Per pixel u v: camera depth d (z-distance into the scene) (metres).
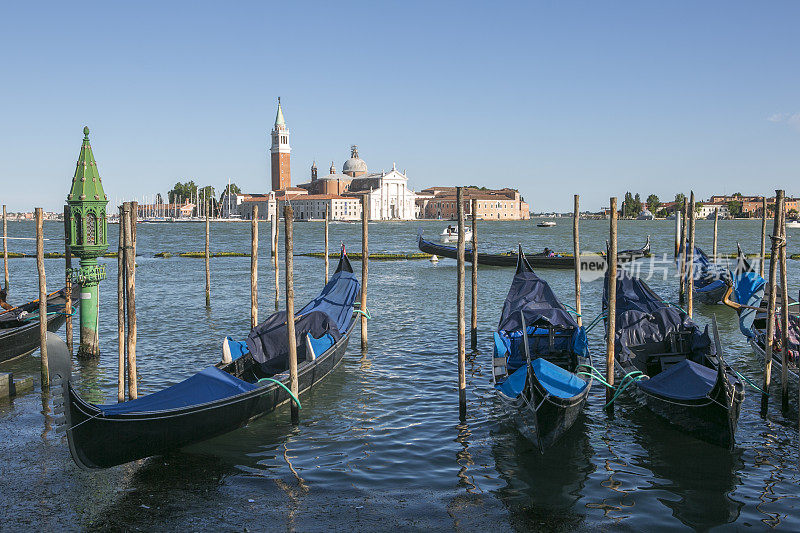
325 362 18.22
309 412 16.16
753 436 14.38
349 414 16.03
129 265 15.09
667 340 17.80
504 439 14.41
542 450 13.23
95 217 20.47
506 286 41.09
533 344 18.77
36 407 16.12
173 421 12.72
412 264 58.28
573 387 14.34
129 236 15.14
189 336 25.38
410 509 11.16
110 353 21.89
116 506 11.16
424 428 15.09
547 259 50.66
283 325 17.70
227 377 14.55
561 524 10.67
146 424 12.24
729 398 12.99
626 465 12.98
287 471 12.70
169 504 11.26
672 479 12.34
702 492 11.79
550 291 20.83
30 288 39.91
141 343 23.94
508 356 17.92
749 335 21.34
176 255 68.88
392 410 16.34
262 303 34.25
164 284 42.69
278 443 14.12
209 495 11.62
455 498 11.58
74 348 22.53
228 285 42.19
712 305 33.00
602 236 123.88
